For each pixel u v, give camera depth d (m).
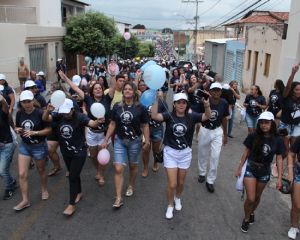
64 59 28.42
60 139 5.54
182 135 5.45
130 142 5.89
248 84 23.33
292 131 7.74
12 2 25.25
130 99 5.79
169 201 5.70
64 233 5.23
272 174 7.68
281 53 16.81
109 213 5.85
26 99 5.42
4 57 20.91
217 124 6.55
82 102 7.51
